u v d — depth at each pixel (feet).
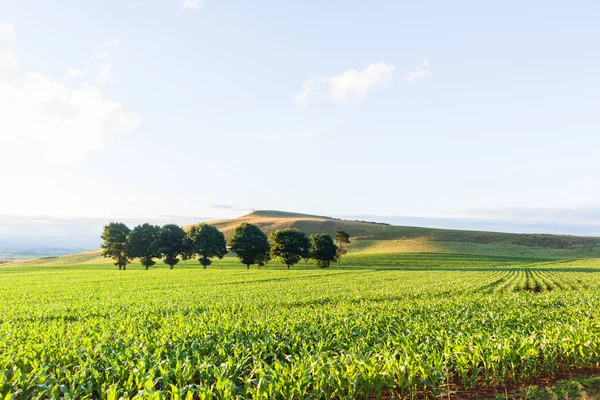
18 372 29.35
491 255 403.54
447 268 261.44
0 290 132.87
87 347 38.75
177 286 143.02
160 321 60.80
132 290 130.41
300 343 41.63
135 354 36.55
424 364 31.83
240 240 299.99
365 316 57.72
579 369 37.14
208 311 75.20
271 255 312.09
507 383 34.04
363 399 31.35
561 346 37.60
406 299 93.97
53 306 89.86
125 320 60.03
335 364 32.27
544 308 72.23
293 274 203.10
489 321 52.21
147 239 308.81
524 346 35.45
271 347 38.75
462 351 34.30
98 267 336.49
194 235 303.48
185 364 31.83
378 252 447.42
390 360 31.78
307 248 311.88
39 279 184.34
